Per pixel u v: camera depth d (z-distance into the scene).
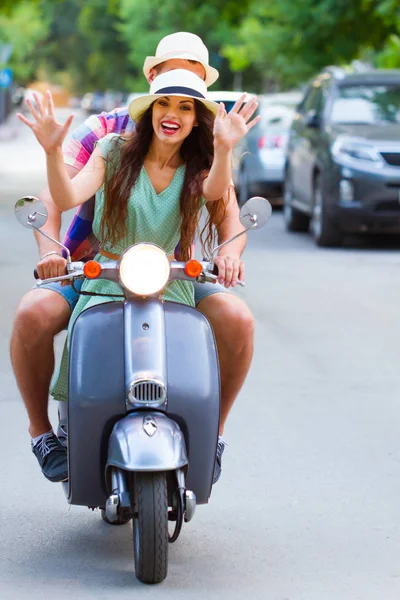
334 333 11.27
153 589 5.19
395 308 12.65
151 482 5.02
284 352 10.42
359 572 5.46
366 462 7.27
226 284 5.32
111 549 5.75
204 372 5.28
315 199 18.33
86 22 100.44
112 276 5.21
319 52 31.75
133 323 5.26
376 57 35.19
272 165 23.44
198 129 5.49
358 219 17.25
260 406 8.60
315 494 6.64
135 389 5.12
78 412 5.18
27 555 5.66
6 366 9.76
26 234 19.00
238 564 5.55
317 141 18.19
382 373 9.70
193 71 5.78
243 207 5.32
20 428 7.93
